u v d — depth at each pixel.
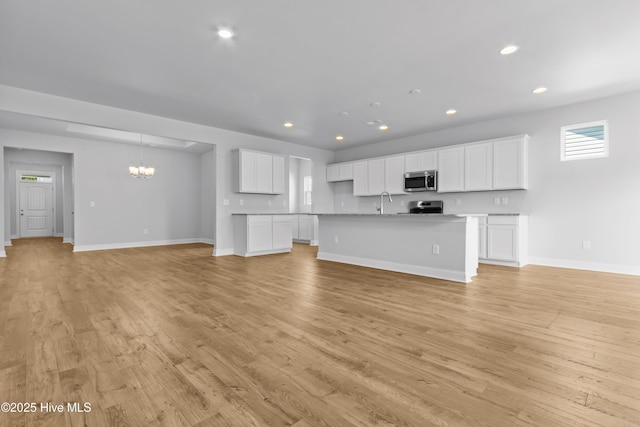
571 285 3.59
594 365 1.75
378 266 4.66
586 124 4.50
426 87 4.00
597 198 4.43
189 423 1.27
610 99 4.31
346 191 8.00
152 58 3.24
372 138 6.79
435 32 2.78
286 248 6.56
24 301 2.95
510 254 4.73
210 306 2.81
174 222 8.20
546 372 1.67
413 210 6.45
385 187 6.70
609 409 1.36
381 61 3.32
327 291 3.33
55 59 3.25
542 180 4.88
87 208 6.79
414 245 4.23
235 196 6.29
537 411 1.35
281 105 4.68
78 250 6.64
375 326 2.34
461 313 2.62
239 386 1.54
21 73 3.56
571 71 3.54
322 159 8.01
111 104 4.60
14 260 5.30
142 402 1.41
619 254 4.28
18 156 7.86
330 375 1.65
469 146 5.41
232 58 3.25
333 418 1.30
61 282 3.72
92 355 1.86
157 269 4.56
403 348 1.97
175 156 8.22
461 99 4.41
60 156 8.30
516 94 4.22
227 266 4.82
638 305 2.84
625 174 4.23
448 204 5.96
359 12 2.50
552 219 4.80
